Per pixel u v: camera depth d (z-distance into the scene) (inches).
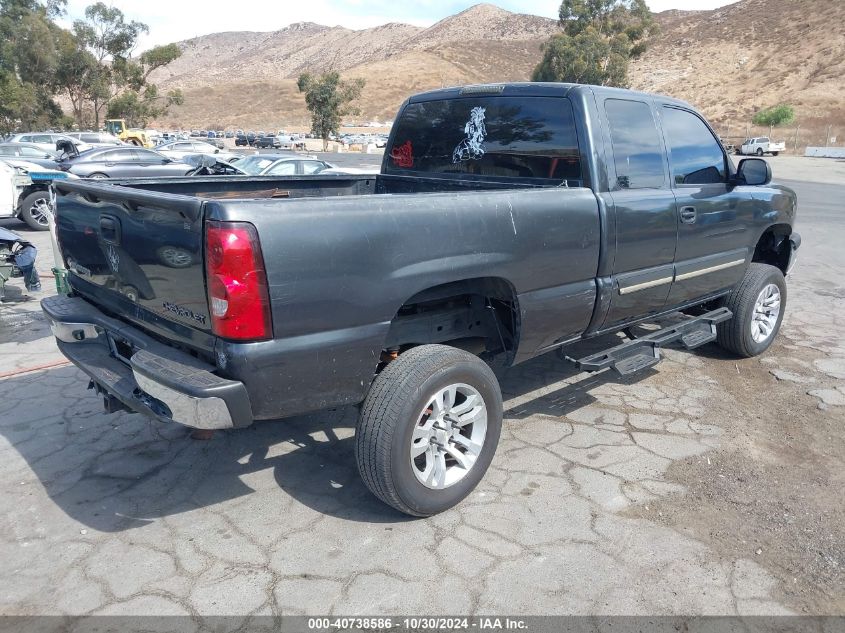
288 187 194.4
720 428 172.9
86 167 626.2
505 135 168.2
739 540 125.9
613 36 2079.2
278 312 106.2
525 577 114.7
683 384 201.9
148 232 117.1
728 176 195.3
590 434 168.6
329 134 2231.8
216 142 2568.9
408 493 124.3
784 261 234.1
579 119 152.2
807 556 121.6
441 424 128.5
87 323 140.1
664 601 109.6
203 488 143.3
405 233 117.8
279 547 122.8
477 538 125.5
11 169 456.8
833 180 1133.1
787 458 157.9
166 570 116.3
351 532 127.5
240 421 108.3
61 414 178.2
